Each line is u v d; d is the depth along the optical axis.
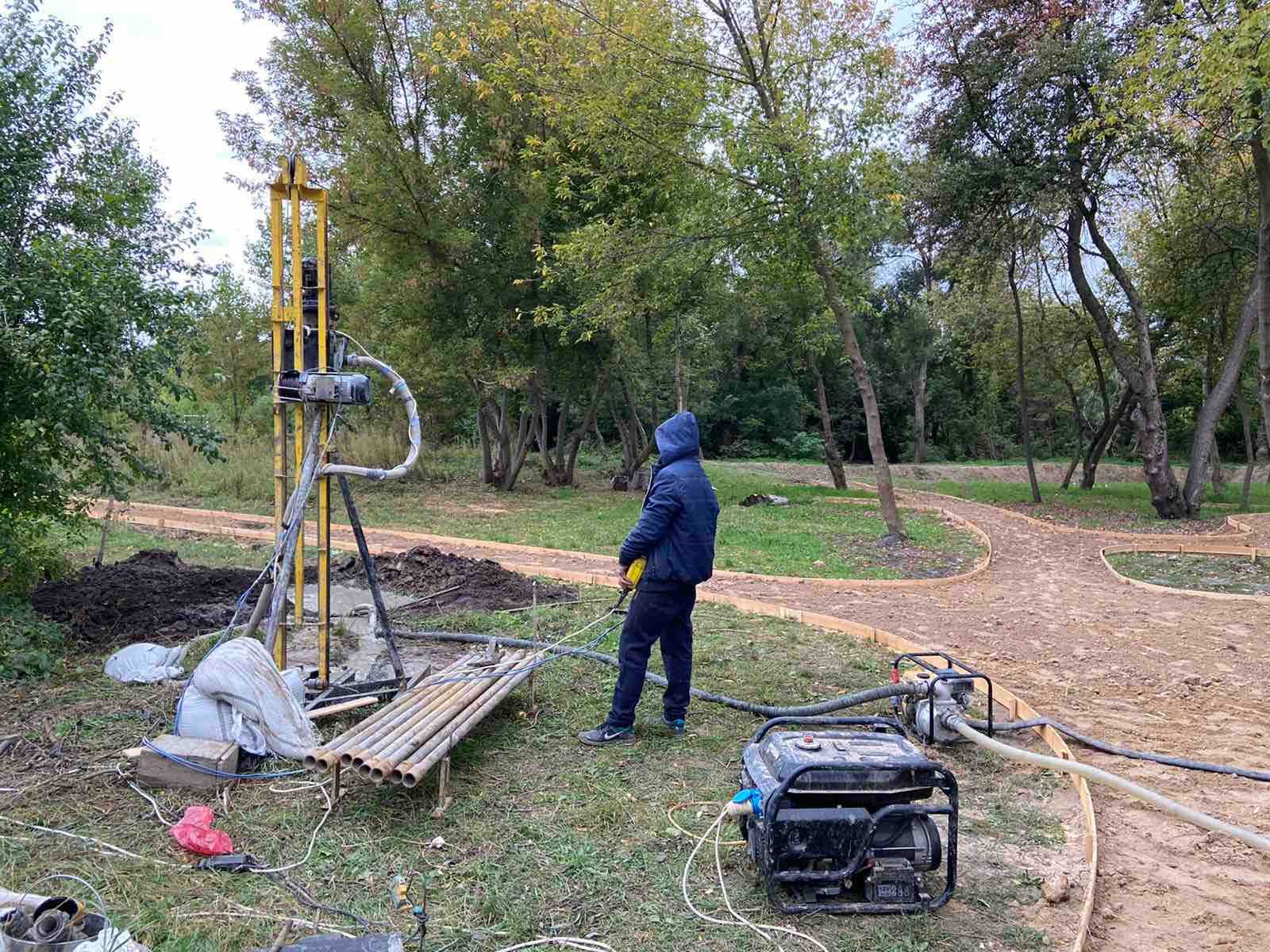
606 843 3.90
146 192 7.79
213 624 7.16
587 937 3.20
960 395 50.12
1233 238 17.78
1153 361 19.83
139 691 5.57
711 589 10.12
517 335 20.73
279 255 5.07
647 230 14.59
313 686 5.39
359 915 3.27
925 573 11.58
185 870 3.54
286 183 5.03
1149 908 3.57
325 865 3.63
